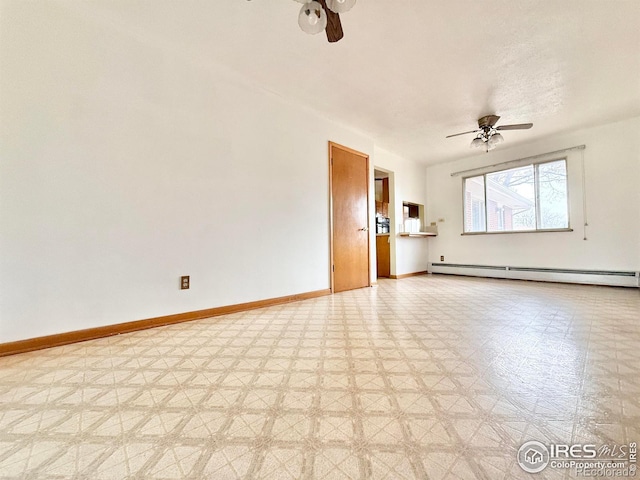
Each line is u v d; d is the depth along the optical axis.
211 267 2.53
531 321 2.25
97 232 1.97
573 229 4.12
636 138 3.63
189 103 2.43
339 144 3.82
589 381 1.27
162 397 1.18
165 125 2.30
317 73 2.68
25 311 1.72
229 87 2.69
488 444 0.88
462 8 1.95
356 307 2.85
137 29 2.14
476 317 2.40
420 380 1.30
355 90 2.98
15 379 1.34
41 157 1.79
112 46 2.06
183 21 2.06
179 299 2.33
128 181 2.11
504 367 1.43
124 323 2.06
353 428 0.97
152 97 2.24
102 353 1.67
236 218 2.71
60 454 0.86
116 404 1.13
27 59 1.76
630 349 1.64
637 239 3.63
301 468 0.79
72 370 1.44
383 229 5.49
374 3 1.90
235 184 2.71
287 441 0.91
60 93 1.86
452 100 3.19
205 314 2.47
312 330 2.09
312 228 3.43
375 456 0.84
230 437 0.93
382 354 1.62
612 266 3.81
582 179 4.04
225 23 2.08
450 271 5.61
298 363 1.51
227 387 1.26
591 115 3.58
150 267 2.20
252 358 1.58
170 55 2.33
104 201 2.01
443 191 5.72
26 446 0.89
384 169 4.98
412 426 0.98
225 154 2.64
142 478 0.77
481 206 5.20
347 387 1.25
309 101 3.20
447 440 0.90
